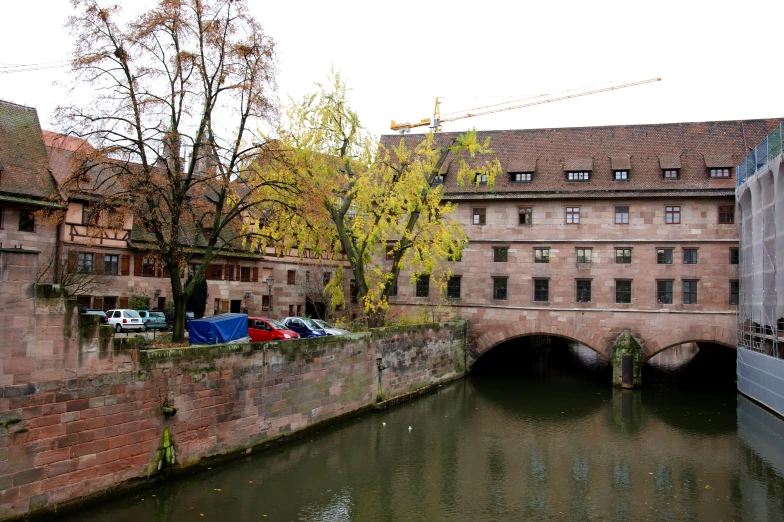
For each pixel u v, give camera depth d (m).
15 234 28.59
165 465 15.99
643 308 34.91
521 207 37.09
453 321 35.75
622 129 39.81
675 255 34.66
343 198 29.56
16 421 12.73
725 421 26.22
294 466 18.45
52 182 30.03
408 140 43.78
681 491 17.58
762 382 28.88
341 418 24.02
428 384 32.38
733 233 33.97
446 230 30.23
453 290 38.09
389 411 26.81
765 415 27.41
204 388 17.20
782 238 26.38
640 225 35.22
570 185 36.94
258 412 19.28
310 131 26.84
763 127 37.38
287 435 20.69
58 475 13.49
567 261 36.16
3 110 31.36
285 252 27.38
